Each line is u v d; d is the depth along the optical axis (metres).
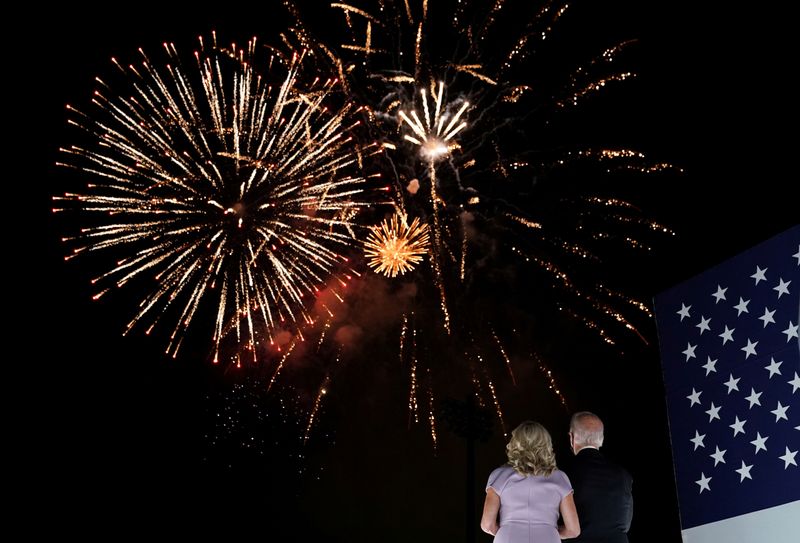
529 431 3.99
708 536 5.65
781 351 5.55
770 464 5.39
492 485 3.97
